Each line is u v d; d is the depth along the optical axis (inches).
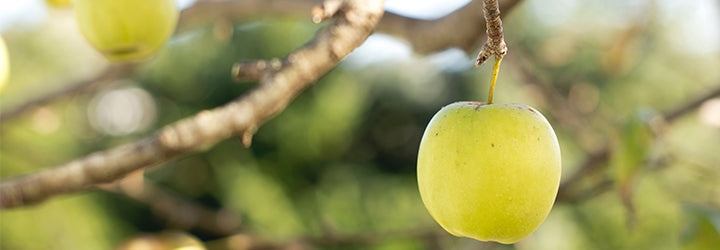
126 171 39.6
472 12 40.9
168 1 45.4
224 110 38.1
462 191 29.3
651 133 57.1
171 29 46.2
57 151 243.4
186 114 288.7
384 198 270.4
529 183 29.0
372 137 313.4
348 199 259.0
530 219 29.5
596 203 213.2
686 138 156.1
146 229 265.6
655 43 179.6
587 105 117.4
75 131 284.5
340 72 267.0
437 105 319.3
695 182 107.0
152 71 281.0
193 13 61.9
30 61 291.7
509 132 29.5
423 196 32.4
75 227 244.5
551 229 211.9
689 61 213.3
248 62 38.9
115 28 42.2
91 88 87.6
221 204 264.8
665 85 254.4
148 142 39.2
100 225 253.1
